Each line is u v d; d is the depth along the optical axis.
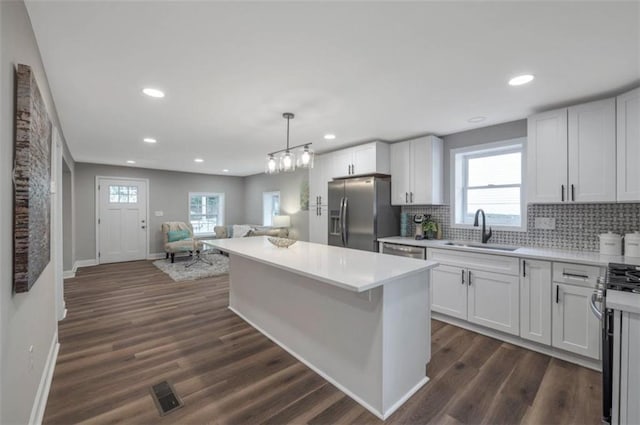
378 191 3.93
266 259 2.30
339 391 2.03
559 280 2.44
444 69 2.07
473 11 1.47
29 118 1.31
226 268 5.90
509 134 3.25
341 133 3.71
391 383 1.85
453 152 3.73
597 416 1.78
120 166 6.71
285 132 3.70
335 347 2.11
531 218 3.14
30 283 1.35
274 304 2.77
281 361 2.41
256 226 7.50
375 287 1.66
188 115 3.04
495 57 1.91
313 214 4.98
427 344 2.16
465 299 3.00
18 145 1.28
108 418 1.75
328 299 2.17
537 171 2.82
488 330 2.88
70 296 4.12
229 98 2.59
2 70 1.10
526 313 2.61
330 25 1.59
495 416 1.78
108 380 2.13
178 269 5.80
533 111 2.90
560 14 1.49
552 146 2.73
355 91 2.44
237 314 3.44
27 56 1.49
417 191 3.83
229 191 8.42
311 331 2.32
